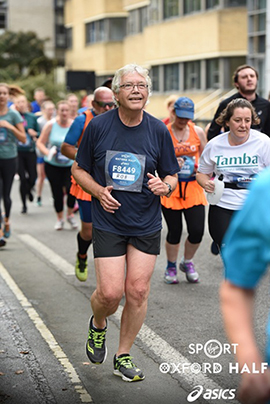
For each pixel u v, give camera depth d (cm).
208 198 793
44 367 658
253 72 968
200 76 4147
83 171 621
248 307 292
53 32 7325
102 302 602
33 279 1036
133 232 603
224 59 3934
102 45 5447
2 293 948
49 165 1445
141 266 604
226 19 3881
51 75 5603
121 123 609
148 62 4653
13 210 1875
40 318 823
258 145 782
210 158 798
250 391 274
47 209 1891
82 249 963
